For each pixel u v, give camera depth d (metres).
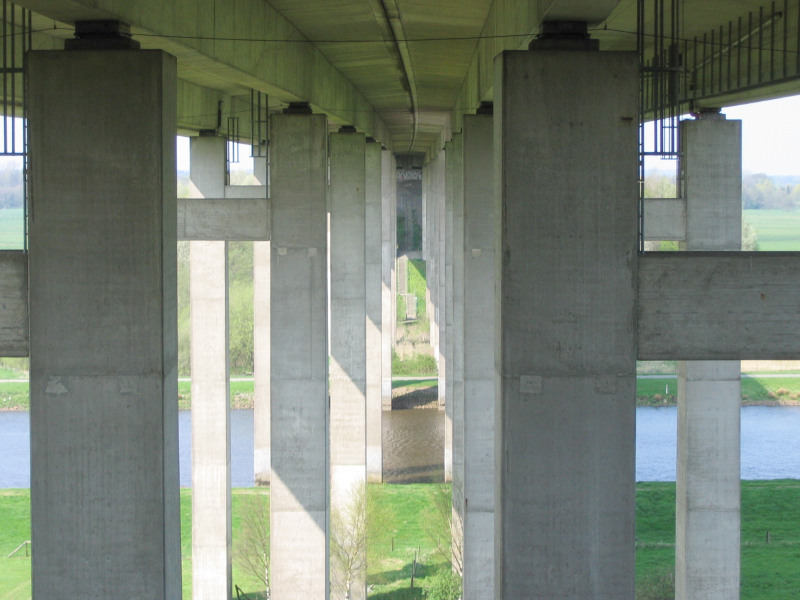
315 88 25.56
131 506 12.23
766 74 19.09
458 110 35.22
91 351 12.13
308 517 24.67
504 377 12.13
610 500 12.20
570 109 11.93
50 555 12.30
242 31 17.69
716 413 24.62
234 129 33.22
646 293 12.22
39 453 12.23
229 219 24.77
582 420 12.16
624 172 11.97
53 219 12.05
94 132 11.95
